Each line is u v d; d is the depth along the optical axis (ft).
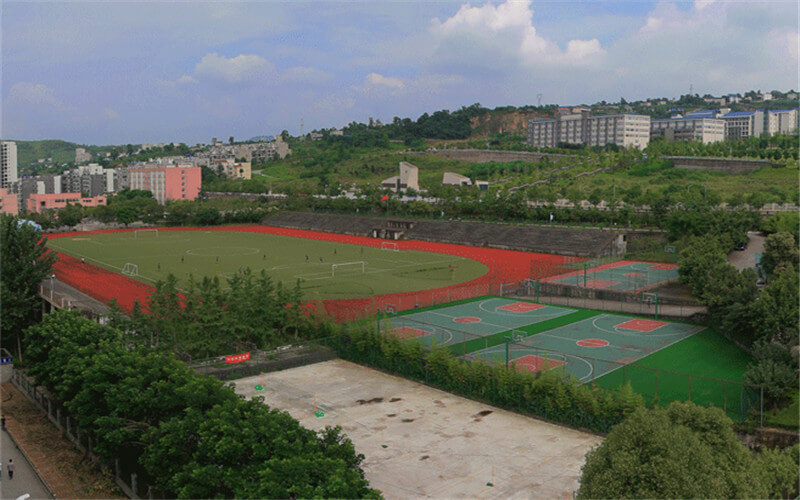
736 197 612.29
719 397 212.64
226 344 282.36
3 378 279.90
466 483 163.53
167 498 154.10
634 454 118.93
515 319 338.34
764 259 379.55
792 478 136.56
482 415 213.46
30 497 168.45
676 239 525.34
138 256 583.17
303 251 624.18
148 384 174.70
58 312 241.96
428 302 381.40
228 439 138.92
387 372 263.70
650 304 355.97
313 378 255.09
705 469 118.21
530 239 613.11
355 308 360.69
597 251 547.08
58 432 214.48
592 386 215.31
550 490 159.63
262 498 121.08
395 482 164.25
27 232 334.44
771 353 213.25
